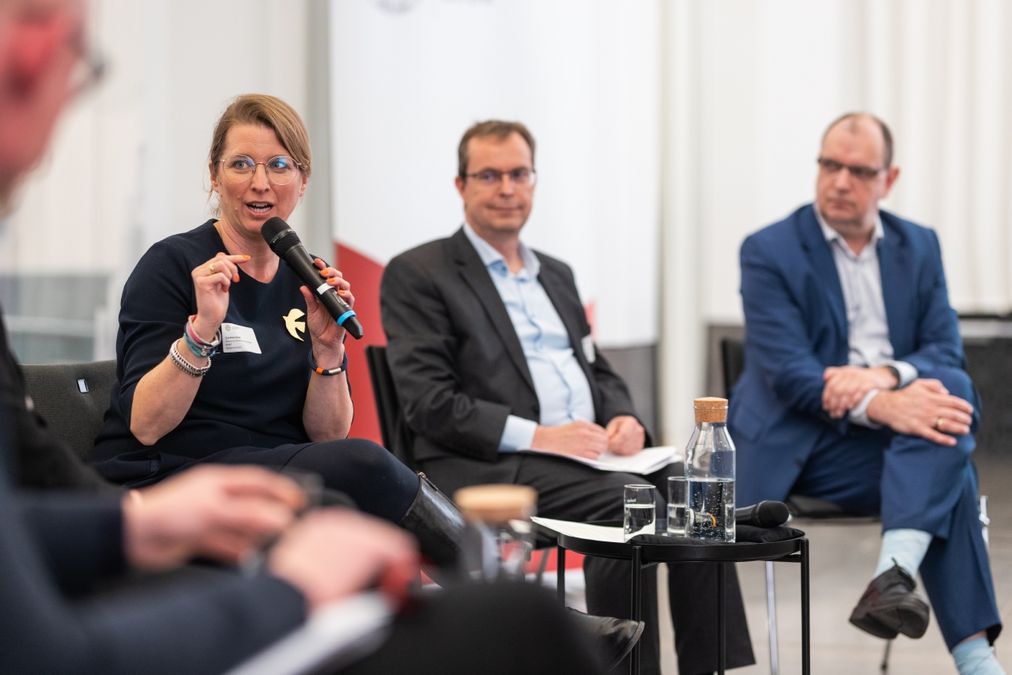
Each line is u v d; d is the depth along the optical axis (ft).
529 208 13.47
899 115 23.79
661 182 25.53
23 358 16.99
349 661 3.83
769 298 14.21
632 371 24.72
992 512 20.99
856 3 24.12
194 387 8.66
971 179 23.41
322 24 20.02
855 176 14.12
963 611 11.68
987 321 23.44
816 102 24.56
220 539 3.76
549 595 4.33
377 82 18.43
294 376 9.52
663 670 12.62
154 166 18.03
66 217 17.22
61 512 3.74
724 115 25.23
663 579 17.03
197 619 3.26
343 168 18.39
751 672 12.57
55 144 3.39
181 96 18.31
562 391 13.26
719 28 25.12
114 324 17.76
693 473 9.14
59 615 3.11
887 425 12.98
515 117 19.34
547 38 19.60
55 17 3.15
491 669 4.06
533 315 13.52
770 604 11.97
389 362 12.89
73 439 9.13
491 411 12.34
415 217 18.63
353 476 8.21
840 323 14.19
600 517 11.85
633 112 24.39
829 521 13.42
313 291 9.23
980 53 23.26
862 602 11.11
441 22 18.74
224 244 9.61
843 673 12.54
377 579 3.70
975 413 13.58
